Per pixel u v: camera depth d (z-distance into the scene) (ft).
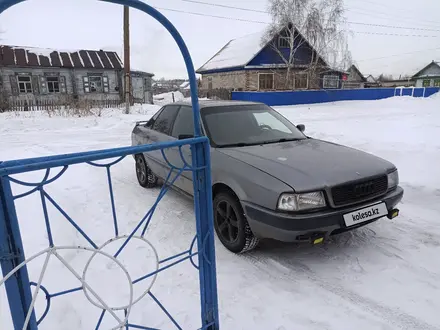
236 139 11.37
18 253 3.73
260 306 7.41
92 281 8.13
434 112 46.42
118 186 15.98
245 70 84.17
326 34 83.71
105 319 6.85
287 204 7.97
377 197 9.09
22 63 70.44
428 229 10.93
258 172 8.77
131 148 4.46
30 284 4.03
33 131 34.55
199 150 5.22
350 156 10.03
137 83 86.53
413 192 14.12
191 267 8.87
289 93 73.31
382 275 8.49
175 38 4.83
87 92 77.97
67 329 6.47
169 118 14.02
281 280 8.38
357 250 9.74
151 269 8.79
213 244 5.57
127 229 11.14
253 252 9.80
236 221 9.48
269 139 11.82
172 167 4.98
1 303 6.79
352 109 59.00
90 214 12.32
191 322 6.84
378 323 6.86
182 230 11.09
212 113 12.24
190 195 11.64
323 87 89.71
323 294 7.80
